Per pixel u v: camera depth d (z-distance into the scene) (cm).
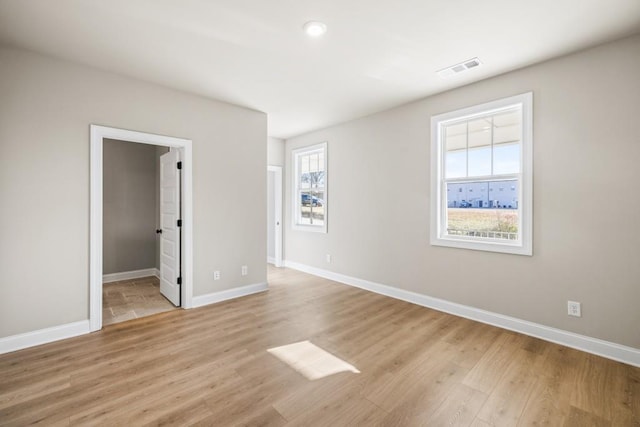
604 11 209
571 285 270
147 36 241
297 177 589
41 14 212
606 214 253
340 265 492
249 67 296
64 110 279
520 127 304
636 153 240
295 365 237
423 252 381
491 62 285
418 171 385
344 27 230
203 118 374
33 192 265
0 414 179
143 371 227
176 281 370
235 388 207
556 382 216
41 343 269
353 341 280
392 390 206
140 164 527
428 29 232
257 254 434
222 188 395
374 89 349
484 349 264
